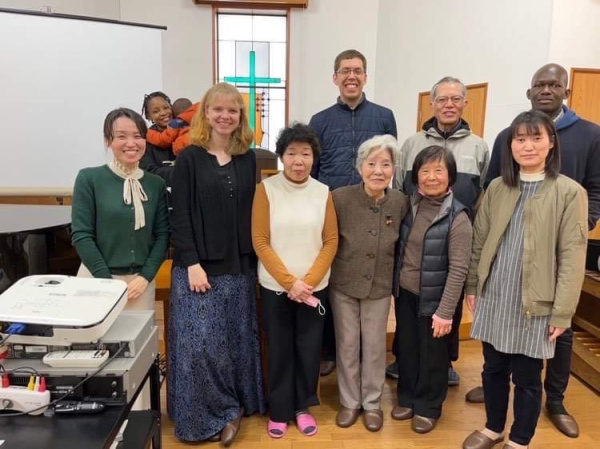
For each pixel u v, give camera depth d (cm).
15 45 356
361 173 183
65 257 212
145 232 178
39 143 373
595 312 249
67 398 106
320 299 186
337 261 193
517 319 161
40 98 369
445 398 209
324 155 238
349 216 188
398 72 558
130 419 135
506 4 426
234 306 183
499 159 204
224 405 189
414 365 202
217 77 595
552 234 155
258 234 177
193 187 170
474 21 459
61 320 104
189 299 175
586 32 391
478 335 172
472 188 213
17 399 102
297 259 179
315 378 197
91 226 171
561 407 204
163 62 580
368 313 196
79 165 387
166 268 234
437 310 182
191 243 170
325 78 603
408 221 189
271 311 184
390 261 192
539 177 160
